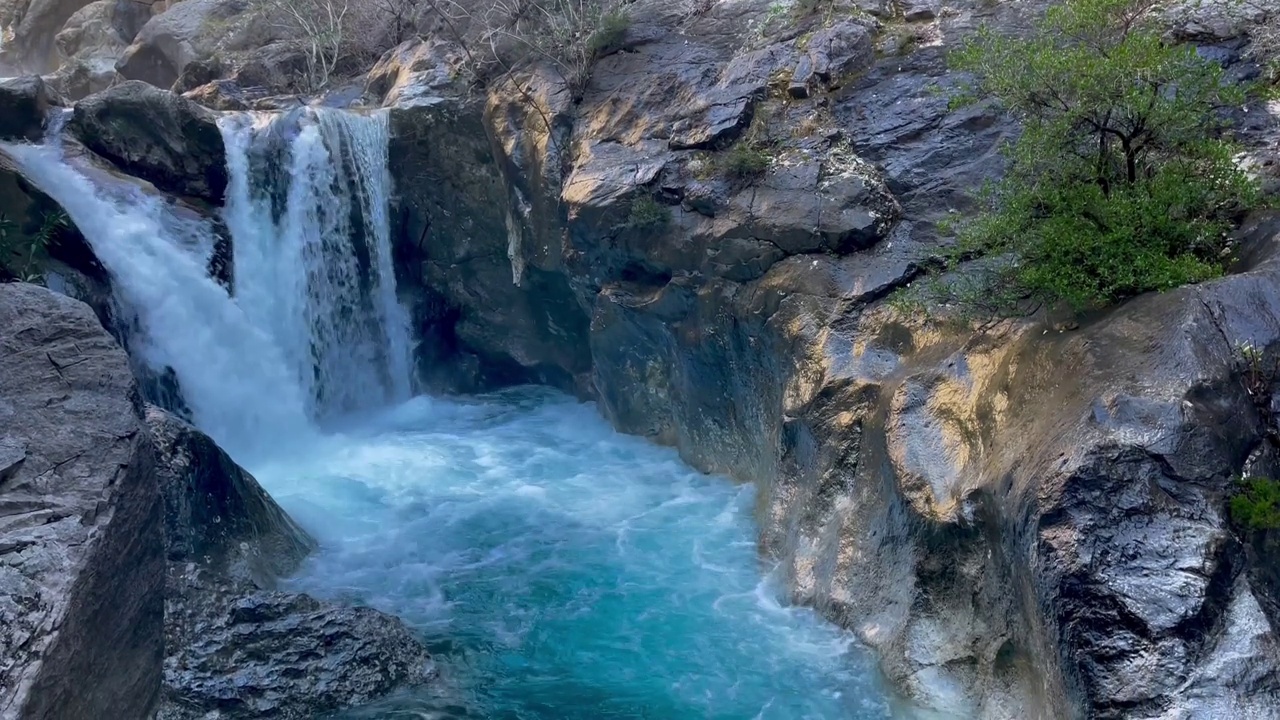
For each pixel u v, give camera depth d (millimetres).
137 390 8945
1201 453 6727
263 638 8875
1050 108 8734
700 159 13156
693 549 11664
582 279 14828
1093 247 8258
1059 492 6750
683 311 13234
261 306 16078
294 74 22266
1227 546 6418
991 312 9305
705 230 12555
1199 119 8469
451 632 10008
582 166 14062
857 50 13594
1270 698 5863
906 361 10094
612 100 14703
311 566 11344
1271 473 6938
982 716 7848
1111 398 7082
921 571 8500
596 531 12273
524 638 9883
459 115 16969
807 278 11445
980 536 8070
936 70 13070
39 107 15133
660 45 15492
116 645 7590
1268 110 10391
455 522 12641
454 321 18188
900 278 10953
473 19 19391
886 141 12383
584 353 17484
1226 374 7113
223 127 16297
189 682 8453
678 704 8750
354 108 18375
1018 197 8742
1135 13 9281
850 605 9438
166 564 8984
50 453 7816
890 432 9086
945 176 11805
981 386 8742
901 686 8422
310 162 16641
